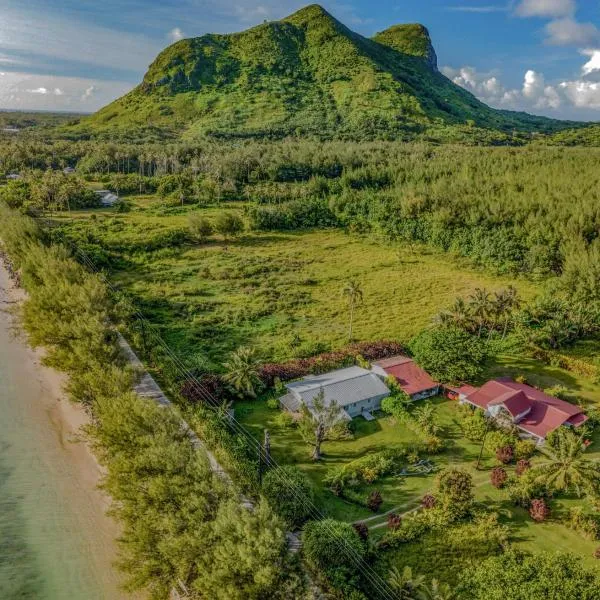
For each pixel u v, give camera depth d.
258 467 43.00
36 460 47.00
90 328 51.97
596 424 53.25
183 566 30.34
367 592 33.06
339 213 128.50
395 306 81.31
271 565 28.16
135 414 39.09
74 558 37.19
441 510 40.00
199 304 79.06
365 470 44.19
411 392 56.03
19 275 83.62
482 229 106.12
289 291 86.00
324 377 57.41
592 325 70.56
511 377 62.62
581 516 39.81
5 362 63.41
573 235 94.88
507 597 29.08
